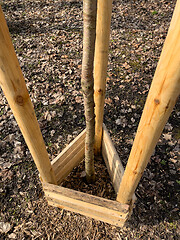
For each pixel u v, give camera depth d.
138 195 2.42
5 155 2.79
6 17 5.52
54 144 2.91
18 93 1.10
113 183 2.32
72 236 2.16
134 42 4.60
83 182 2.50
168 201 2.38
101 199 1.83
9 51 0.93
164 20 5.21
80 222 2.24
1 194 2.44
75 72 3.95
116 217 1.93
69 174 2.57
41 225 2.23
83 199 1.87
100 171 2.58
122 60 4.18
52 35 4.89
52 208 2.33
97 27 1.46
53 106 3.38
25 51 4.46
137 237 2.15
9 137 2.98
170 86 0.77
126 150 2.82
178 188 2.48
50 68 4.02
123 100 3.46
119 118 3.21
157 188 2.47
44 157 1.67
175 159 2.72
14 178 2.57
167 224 2.23
